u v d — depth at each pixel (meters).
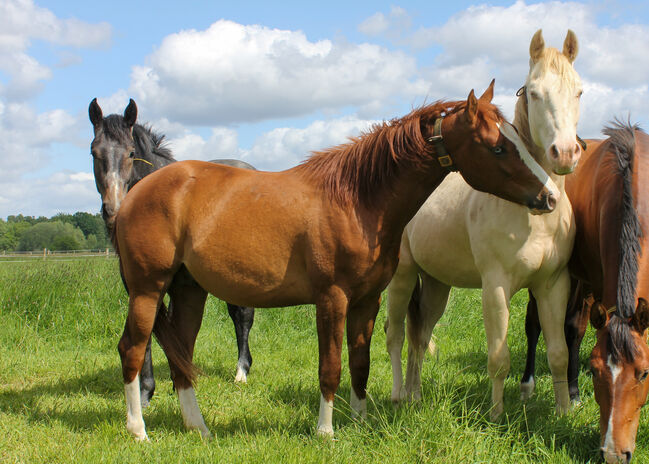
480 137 3.06
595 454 2.99
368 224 3.19
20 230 71.19
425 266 4.30
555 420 3.33
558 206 3.45
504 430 3.36
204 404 4.21
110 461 2.98
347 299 3.20
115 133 4.38
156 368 5.47
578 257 3.91
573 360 4.34
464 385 4.30
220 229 3.28
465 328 6.73
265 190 3.32
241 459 2.94
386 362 5.60
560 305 3.59
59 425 3.66
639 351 2.67
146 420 3.83
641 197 3.24
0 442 3.33
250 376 5.15
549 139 3.15
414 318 4.64
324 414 3.23
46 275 7.75
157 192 3.39
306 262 3.21
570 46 3.44
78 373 5.06
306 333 6.86
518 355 5.58
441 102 3.29
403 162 3.21
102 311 7.01
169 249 3.36
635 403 2.68
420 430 3.07
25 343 6.10
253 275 3.27
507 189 3.10
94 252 35.41
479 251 3.58
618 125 3.76
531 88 3.27
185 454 3.07
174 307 3.76
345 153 3.30
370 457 2.96
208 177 3.44
